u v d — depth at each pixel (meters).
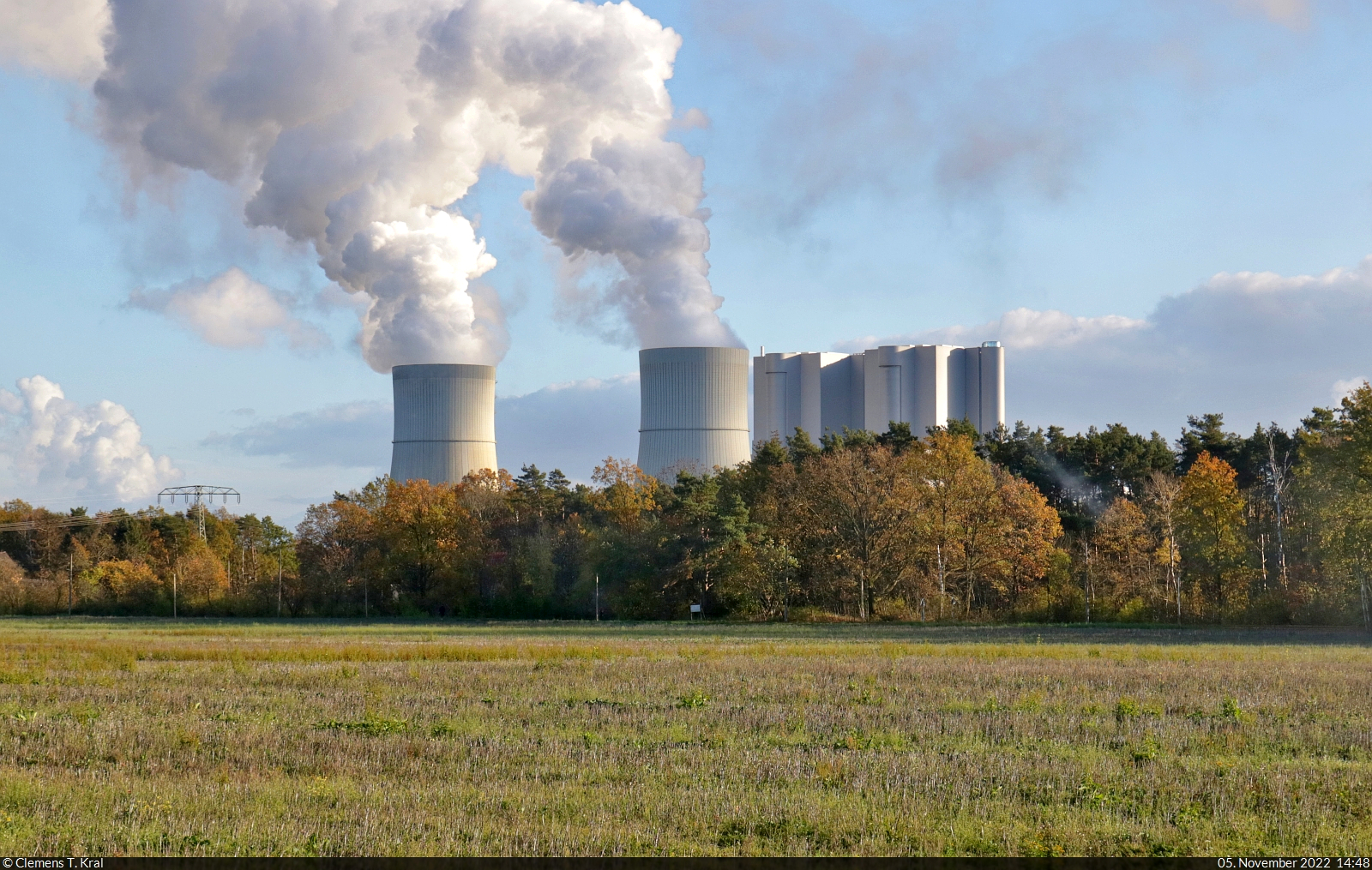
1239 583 86.25
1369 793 18.81
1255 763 21.44
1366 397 75.75
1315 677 36.34
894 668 40.41
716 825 16.62
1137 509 96.88
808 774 20.02
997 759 21.20
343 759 21.33
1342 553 74.94
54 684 35.78
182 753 22.09
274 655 49.38
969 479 94.25
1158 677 36.56
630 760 21.17
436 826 16.45
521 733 24.59
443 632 79.31
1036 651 49.97
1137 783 19.53
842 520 95.69
